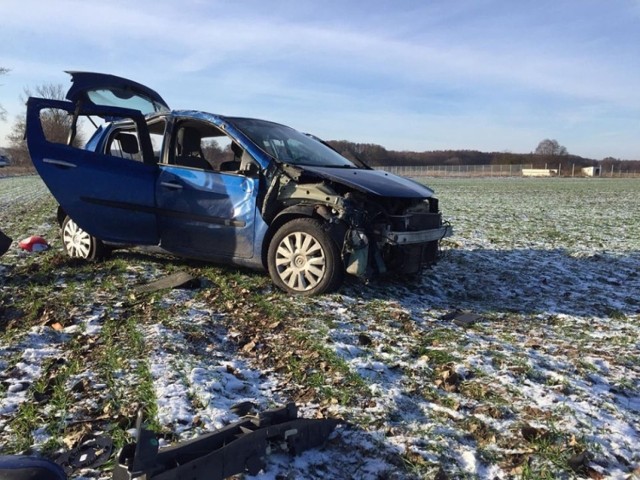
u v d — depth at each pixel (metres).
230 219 6.07
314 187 5.66
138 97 7.58
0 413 3.24
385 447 2.97
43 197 21.17
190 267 6.89
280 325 4.93
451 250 9.48
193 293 5.82
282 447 2.80
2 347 4.23
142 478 2.17
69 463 2.75
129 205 6.50
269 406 3.41
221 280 6.29
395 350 4.44
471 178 78.50
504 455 2.96
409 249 5.89
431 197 6.59
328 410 3.37
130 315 5.08
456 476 2.75
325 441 3.02
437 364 4.19
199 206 6.20
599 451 3.00
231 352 4.38
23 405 3.32
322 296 5.77
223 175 6.14
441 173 97.81
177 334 4.58
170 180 6.36
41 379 3.70
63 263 6.98
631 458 2.98
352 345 4.52
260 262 6.04
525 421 3.33
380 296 6.04
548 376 4.05
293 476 2.68
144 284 6.12
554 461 2.89
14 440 2.95
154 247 6.60
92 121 7.11
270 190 5.83
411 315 5.41
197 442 2.50
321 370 3.98
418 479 2.71
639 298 6.54
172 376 3.75
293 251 5.82
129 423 3.12
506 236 11.68
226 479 2.60
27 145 6.05
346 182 5.64
